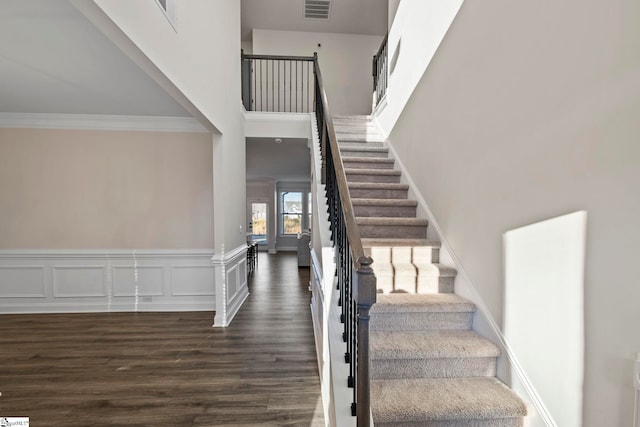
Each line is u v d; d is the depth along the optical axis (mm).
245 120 4473
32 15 1667
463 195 2031
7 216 3617
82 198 3707
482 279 1820
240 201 4230
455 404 1441
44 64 2273
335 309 1823
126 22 1560
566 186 1246
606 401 1100
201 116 2793
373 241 2324
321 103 2943
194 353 2684
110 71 2396
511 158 1565
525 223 1475
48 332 3125
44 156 3639
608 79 1064
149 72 1961
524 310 1486
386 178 3199
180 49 2254
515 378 1543
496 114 1686
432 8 2506
